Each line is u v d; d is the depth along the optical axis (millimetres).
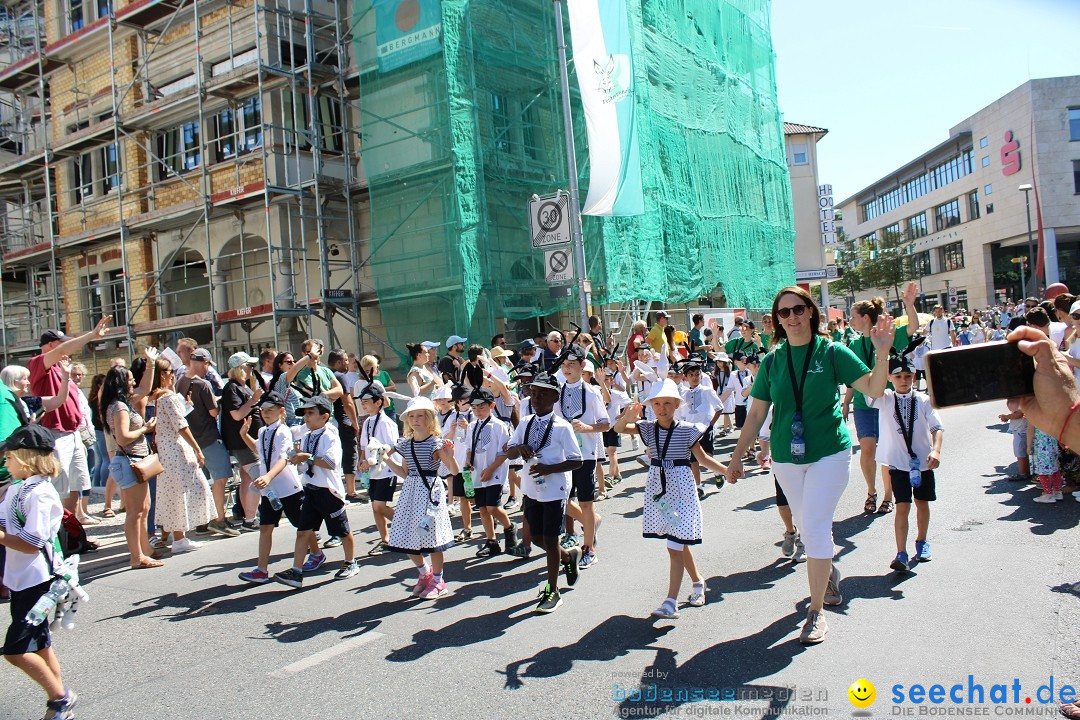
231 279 19266
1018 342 2426
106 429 8016
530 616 5691
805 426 4801
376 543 8414
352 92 18062
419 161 15930
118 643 5777
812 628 4793
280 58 16250
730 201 24734
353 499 10922
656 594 5980
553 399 6117
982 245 66062
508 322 18266
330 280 17953
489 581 6738
